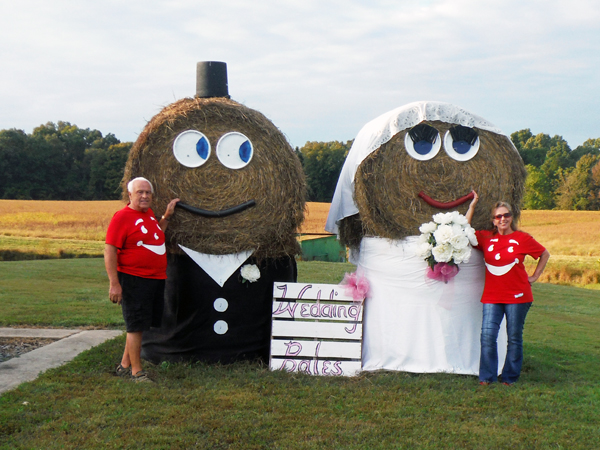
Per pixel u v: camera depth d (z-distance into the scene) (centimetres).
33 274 1276
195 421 373
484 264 517
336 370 509
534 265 2081
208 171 497
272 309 520
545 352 656
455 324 509
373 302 525
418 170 501
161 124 497
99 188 4409
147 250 461
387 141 496
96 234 2359
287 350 514
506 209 483
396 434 364
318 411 400
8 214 2717
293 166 514
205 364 515
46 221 2578
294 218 518
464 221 491
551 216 3281
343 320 520
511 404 430
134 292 461
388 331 517
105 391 429
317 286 522
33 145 4347
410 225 509
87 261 1658
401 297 514
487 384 483
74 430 354
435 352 510
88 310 820
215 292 514
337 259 1936
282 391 444
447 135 501
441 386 472
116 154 4397
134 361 468
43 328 692
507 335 493
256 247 511
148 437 345
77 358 528
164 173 496
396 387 464
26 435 346
